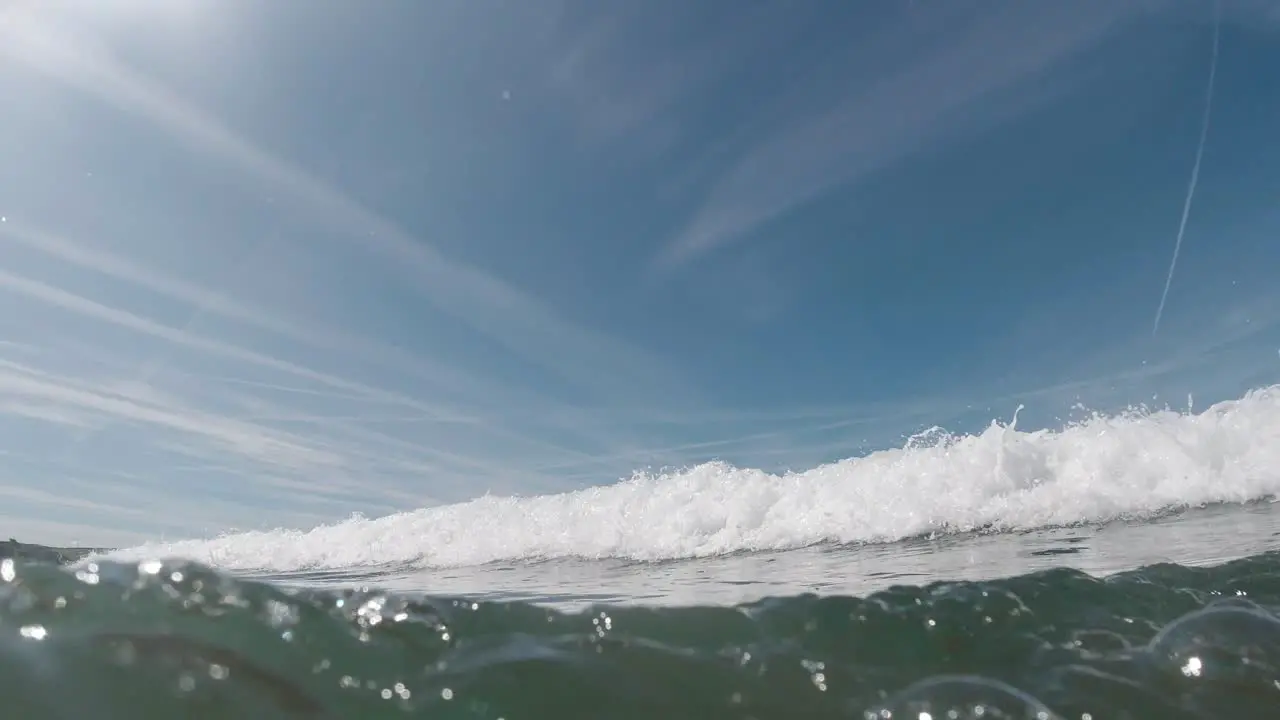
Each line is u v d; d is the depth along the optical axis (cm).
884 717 185
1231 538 428
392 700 171
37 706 139
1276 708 191
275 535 1103
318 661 183
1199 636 226
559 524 838
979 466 662
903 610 261
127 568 212
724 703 189
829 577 441
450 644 212
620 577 534
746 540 681
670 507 783
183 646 174
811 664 215
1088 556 424
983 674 213
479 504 973
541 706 178
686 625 245
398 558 877
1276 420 587
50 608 180
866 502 677
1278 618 241
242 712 151
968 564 443
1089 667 217
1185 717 188
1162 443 614
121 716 142
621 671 202
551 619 244
